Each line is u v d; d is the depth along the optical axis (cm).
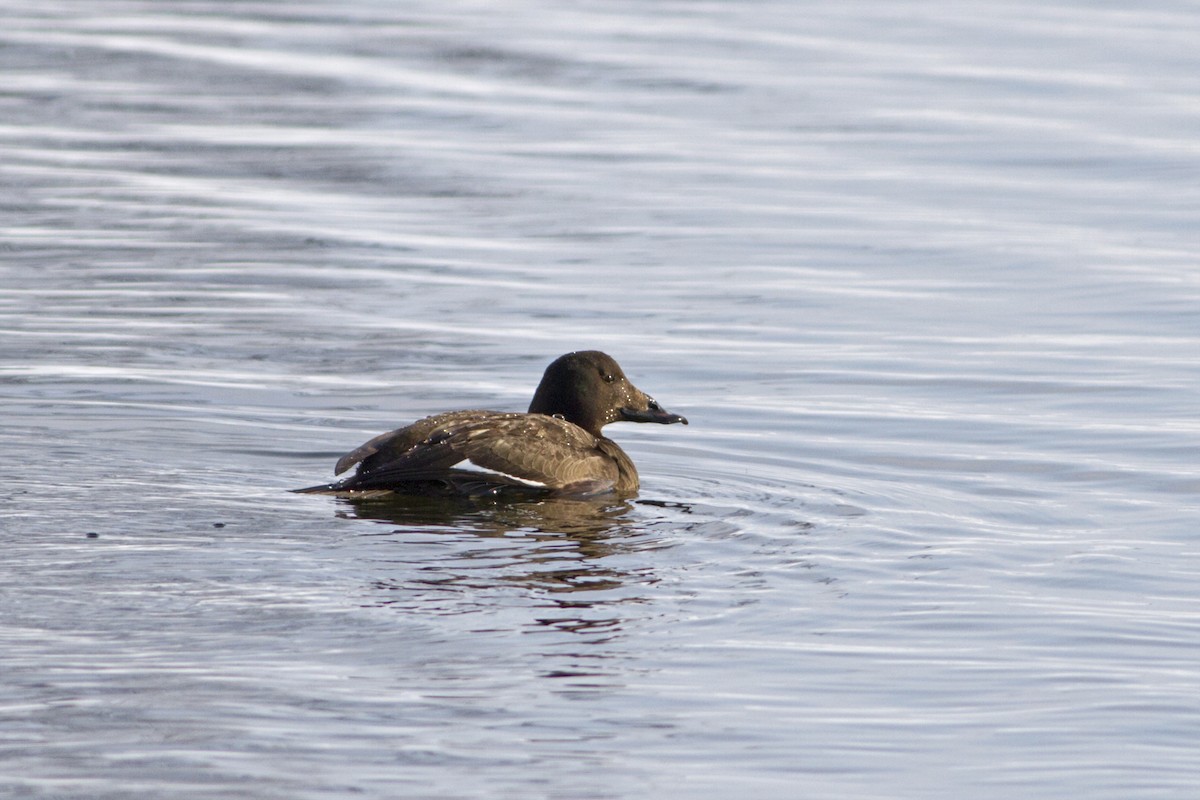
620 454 1396
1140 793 823
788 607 1070
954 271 2253
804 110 3256
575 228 2461
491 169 2802
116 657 939
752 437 1563
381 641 978
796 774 836
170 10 4097
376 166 2802
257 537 1169
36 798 783
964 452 1507
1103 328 1980
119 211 2488
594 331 1955
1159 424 1595
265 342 1872
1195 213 2566
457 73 3500
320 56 3628
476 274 2209
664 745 861
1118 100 3341
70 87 3303
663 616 1041
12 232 2353
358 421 1581
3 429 1491
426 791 803
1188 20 4106
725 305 2080
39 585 1049
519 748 850
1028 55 3741
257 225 2433
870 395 1714
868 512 1305
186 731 852
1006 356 1859
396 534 1190
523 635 999
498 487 1309
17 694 888
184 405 1606
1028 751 867
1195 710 920
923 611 1070
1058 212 2581
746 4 4275
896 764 848
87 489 1291
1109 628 1046
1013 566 1172
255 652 955
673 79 3488
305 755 834
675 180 2759
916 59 3697
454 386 1723
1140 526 1283
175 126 3036
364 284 2145
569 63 3597
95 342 1848
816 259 2316
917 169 2855
